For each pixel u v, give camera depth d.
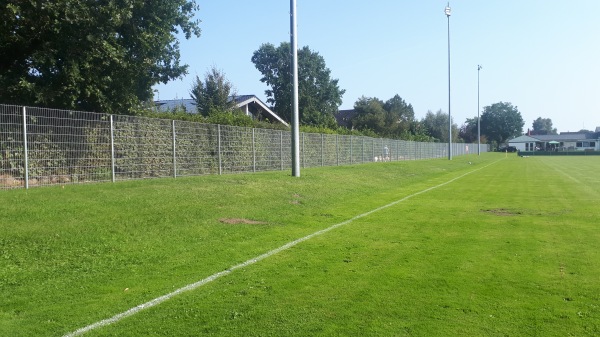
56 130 12.46
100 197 11.18
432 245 8.89
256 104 43.16
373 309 5.38
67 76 15.00
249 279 6.59
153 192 12.66
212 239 9.20
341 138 32.69
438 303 5.57
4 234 7.74
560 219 12.08
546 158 73.94
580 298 5.73
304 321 5.03
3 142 11.14
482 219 12.19
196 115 21.70
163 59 19.20
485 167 45.31
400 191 20.36
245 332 4.74
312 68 63.53
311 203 14.62
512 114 145.38
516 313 5.23
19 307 5.41
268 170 22.89
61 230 8.36
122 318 5.11
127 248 8.05
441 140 100.19
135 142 14.99
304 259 7.78
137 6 16.88
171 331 4.77
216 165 19.03
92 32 15.28
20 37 14.70
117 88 16.97
